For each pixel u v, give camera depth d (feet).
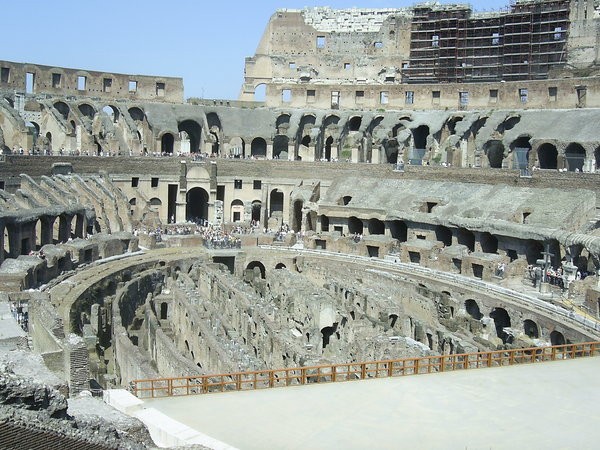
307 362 135.33
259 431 81.66
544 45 328.90
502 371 106.32
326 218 300.40
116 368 156.76
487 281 215.51
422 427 84.12
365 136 340.80
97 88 335.67
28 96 312.50
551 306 182.29
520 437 82.02
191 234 284.20
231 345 145.79
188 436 77.92
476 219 239.30
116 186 287.07
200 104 353.10
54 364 120.67
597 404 93.04
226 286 201.57
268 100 360.48
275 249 274.57
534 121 294.87
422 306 198.18
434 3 356.79
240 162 328.70
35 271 187.21
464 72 350.23
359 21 384.88
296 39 383.45
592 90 287.48
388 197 284.20
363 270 238.27
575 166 272.72
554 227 218.38
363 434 81.61
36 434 55.88
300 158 356.38
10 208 210.18
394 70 370.94
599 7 319.88
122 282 218.79
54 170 271.49
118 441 63.21
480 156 299.99
